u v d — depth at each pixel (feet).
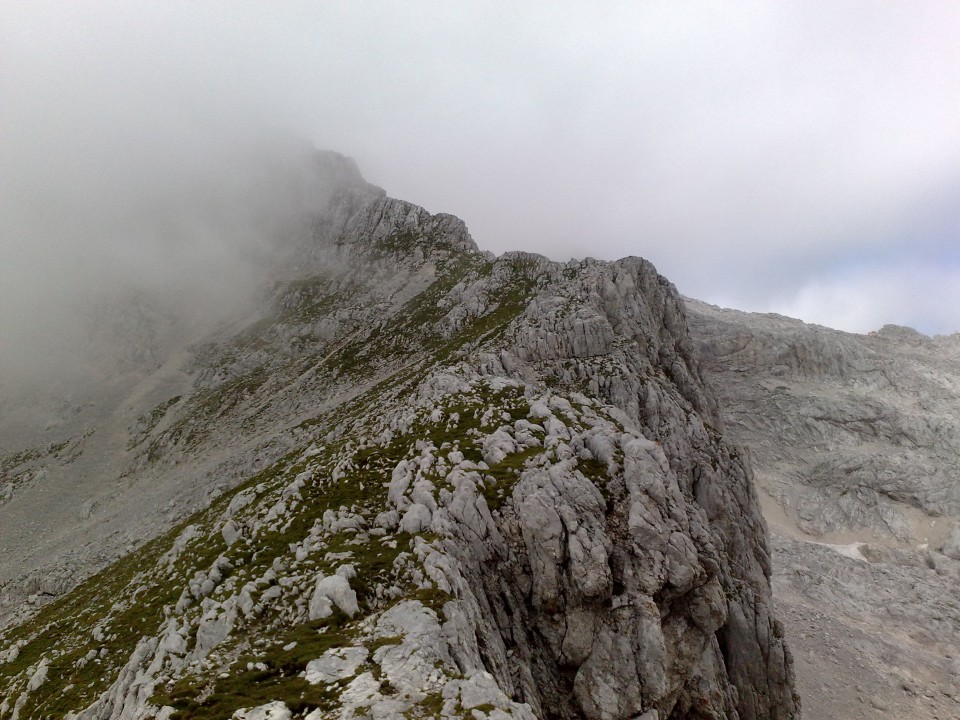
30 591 239.30
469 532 117.50
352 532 119.85
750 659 149.89
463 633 82.89
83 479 403.75
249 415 417.28
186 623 101.86
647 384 220.23
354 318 529.45
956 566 387.34
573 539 116.57
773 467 583.99
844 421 584.40
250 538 133.28
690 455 199.31
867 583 371.76
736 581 162.50
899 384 599.57
